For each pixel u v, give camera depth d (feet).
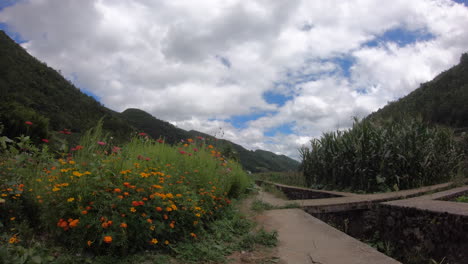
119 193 9.75
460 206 12.43
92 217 8.87
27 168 11.71
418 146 27.50
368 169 28.48
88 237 8.81
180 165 16.29
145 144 17.92
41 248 8.03
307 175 39.09
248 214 17.76
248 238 11.69
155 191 10.71
